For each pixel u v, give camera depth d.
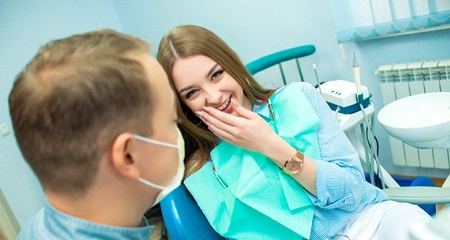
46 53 0.46
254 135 0.92
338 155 1.07
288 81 2.32
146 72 0.48
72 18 2.63
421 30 1.71
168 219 0.95
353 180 0.99
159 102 0.50
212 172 1.08
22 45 2.36
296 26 2.12
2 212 2.27
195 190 1.03
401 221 0.94
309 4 2.01
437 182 2.09
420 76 1.80
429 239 0.53
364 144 1.54
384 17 1.71
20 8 2.34
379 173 1.51
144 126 0.48
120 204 0.51
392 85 1.89
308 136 1.04
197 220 1.00
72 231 0.48
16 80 0.45
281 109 1.10
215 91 0.98
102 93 0.43
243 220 1.00
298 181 0.97
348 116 1.45
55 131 0.43
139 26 2.82
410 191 1.12
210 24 2.46
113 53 0.46
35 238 0.51
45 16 2.47
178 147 0.56
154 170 0.52
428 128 1.19
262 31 2.27
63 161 0.45
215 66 0.98
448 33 1.70
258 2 2.18
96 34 0.49
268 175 1.00
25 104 0.42
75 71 0.42
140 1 2.70
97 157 0.45
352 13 1.80
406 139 1.29
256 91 1.12
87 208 0.49
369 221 1.06
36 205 2.47
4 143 2.29
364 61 2.00
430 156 1.98
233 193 0.98
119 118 0.45
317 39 2.09
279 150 0.94
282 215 0.97
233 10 2.30
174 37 0.98
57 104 0.42
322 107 1.12
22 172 2.38
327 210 1.04
